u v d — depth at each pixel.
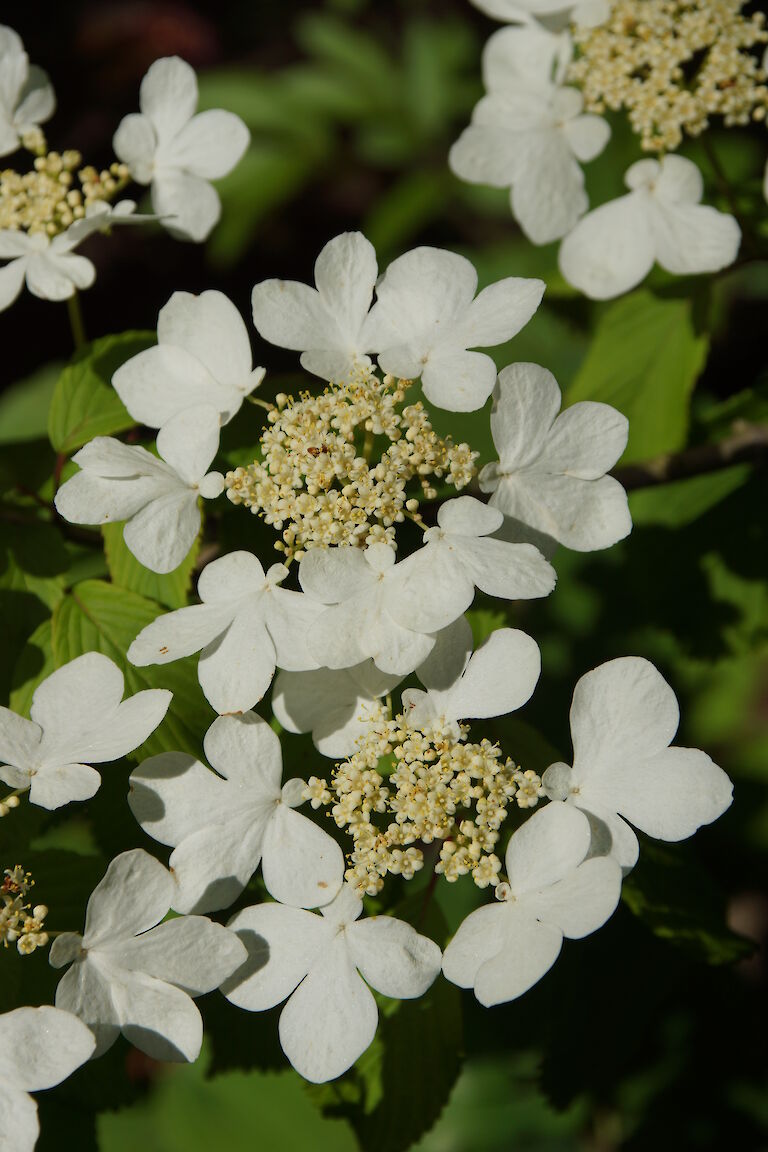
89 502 0.66
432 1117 0.67
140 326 1.14
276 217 1.16
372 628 0.65
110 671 0.66
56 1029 0.64
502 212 0.94
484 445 0.78
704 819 0.65
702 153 0.79
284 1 1.23
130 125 0.72
